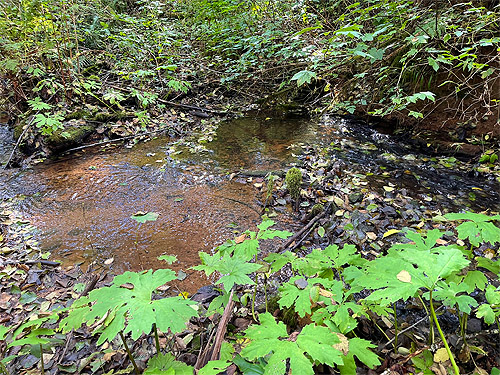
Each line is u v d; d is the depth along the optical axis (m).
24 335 1.81
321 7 5.98
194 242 2.70
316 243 2.65
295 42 4.82
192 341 1.75
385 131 5.07
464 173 3.79
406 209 3.07
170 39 6.46
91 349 1.75
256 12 6.07
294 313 1.81
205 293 2.14
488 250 2.47
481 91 4.02
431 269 1.28
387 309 1.57
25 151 4.54
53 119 4.26
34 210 3.19
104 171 4.02
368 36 3.09
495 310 1.43
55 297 2.12
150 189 3.59
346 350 1.33
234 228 2.88
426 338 1.72
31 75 5.39
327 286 1.55
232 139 5.03
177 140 5.02
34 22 4.87
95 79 6.12
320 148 4.56
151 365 1.39
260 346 1.23
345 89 5.48
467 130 4.24
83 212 3.15
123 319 1.21
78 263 2.46
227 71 6.10
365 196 3.31
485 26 3.65
